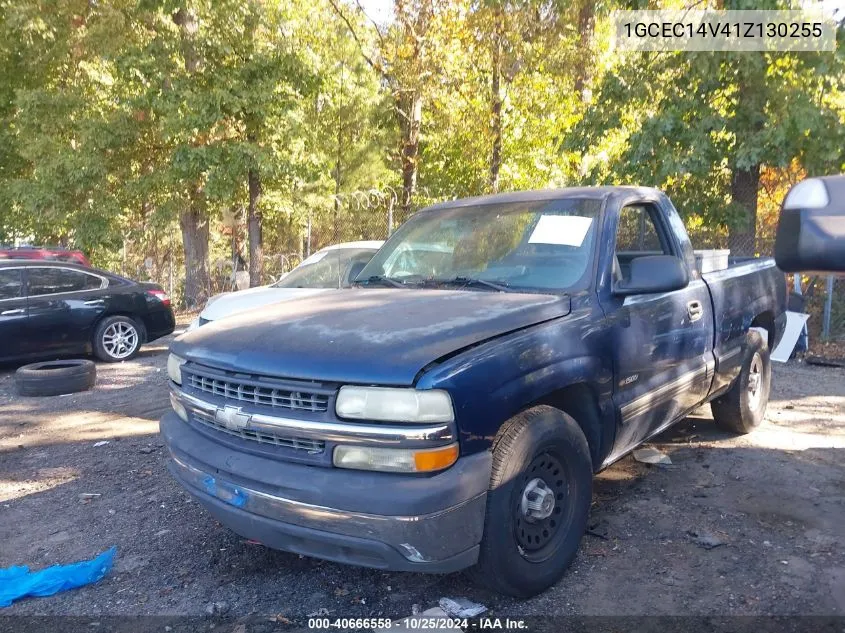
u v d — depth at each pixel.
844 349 9.18
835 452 5.24
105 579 3.66
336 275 7.31
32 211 16.02
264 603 3.36
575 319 3.48
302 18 17.77
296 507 2.84
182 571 3.72
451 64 16.86
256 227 15.46
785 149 9.46
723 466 4.96
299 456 2.92
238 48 14.33
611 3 10.51
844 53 9.04
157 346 11.61
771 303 5.88
